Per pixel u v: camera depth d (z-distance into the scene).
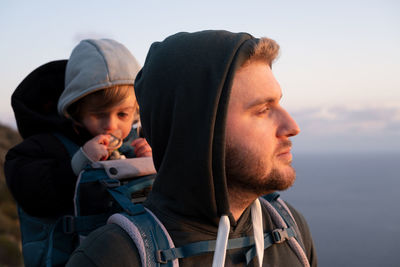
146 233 1.00
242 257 1.12
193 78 1.03
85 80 2.00
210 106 0.97
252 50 1.05
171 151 1.05
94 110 2.04
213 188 1.00
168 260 0.98
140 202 1.49
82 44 2.23
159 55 1.15
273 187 1.06
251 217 1.19
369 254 135.75
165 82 1.08
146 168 1.59
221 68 1.00
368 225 181.50
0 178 19.02
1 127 27.48
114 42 2.25
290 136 1.09
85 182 1.46
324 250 143.00
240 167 1.03
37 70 2.32
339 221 190.25
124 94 2.06
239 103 1.04
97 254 0.98
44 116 2.19
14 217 16.41
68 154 2.00
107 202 1.41
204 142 0.97
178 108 1.03
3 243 12.63
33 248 1.72
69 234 1.51
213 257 1.07
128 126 2.16
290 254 1.27
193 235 1.06
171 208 1.09
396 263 122.56
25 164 1.89
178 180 1.06
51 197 1.80
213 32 1.12
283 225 1.30
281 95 1.11
